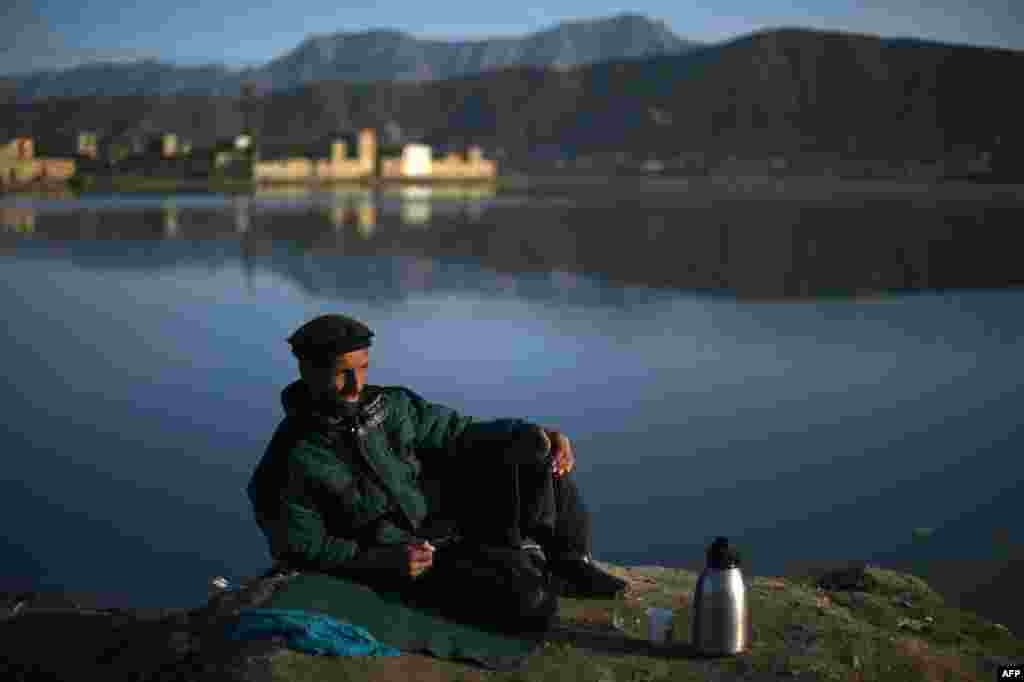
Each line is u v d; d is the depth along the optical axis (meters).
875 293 29.72
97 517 9.22
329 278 34.69
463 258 42.75
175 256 42.38
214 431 12.81
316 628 3.54
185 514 9.49
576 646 3.86
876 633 4.23
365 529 3.97
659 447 11.86
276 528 3.93
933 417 13.23
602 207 88.06
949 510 9.17
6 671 3.63
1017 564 7.51
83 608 4.50
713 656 3.83
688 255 43.97
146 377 16.53
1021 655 4.53
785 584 5.03
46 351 19.36
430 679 3.46
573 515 4.34
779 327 22.88
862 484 10.16
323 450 3.88
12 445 11.96
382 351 19.53
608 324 23.64
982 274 34.19
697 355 18.91
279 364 17.86
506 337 21.48
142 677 3.45
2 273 35.38
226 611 3.83
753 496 9.80
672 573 5.03
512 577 3.86
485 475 4.07
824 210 79.12
